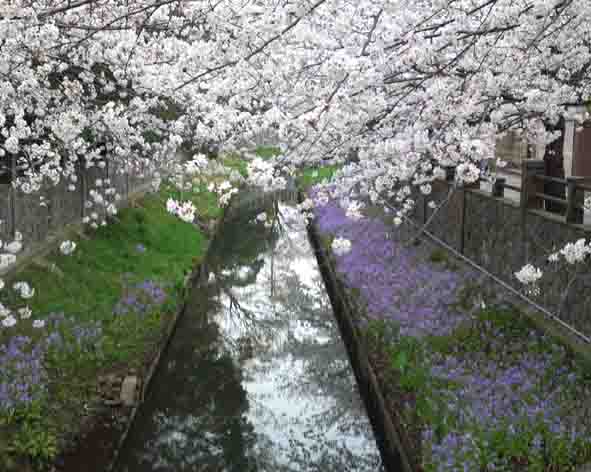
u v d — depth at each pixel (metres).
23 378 7.77
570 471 5.64
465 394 7.14
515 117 7.58
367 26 6.15
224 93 6.25
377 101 5.38
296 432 9.47
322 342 13.13
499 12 5.33
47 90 7.99
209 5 6.20
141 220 16.69
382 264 13.38
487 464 5.85
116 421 8.24
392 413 7.73
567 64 6.61
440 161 6.22
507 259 9.73
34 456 6.82
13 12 5.28
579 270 7.45
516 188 9.57
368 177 6.84
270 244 22.19
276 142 7.44
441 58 5.92
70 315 9.94
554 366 7.23
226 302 16.08
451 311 9.84
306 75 6.23
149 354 10.09
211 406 10.38
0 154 6.78
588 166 17.20
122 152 9.66
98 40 7.36
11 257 7.06
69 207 13.19
